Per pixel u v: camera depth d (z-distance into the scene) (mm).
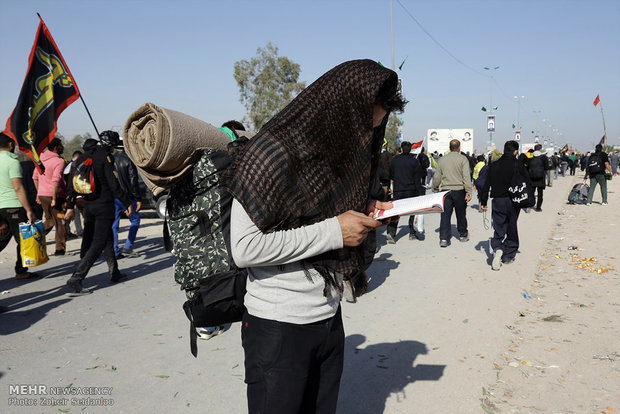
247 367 1606
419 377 3387
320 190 1430
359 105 1456
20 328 4609
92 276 6777
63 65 6379
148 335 4371
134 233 8180
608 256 7344
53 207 8281
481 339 4059
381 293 5480
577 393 3125
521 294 5348
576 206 14703
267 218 1351
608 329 4238
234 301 1830
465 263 6922
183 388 3328
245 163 1374
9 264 7781
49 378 3518
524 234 9484
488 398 3078
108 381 3455
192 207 2041
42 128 6246
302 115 1432
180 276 2045
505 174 6395
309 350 1562
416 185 8375
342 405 3025
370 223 1432
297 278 1519
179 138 1989
